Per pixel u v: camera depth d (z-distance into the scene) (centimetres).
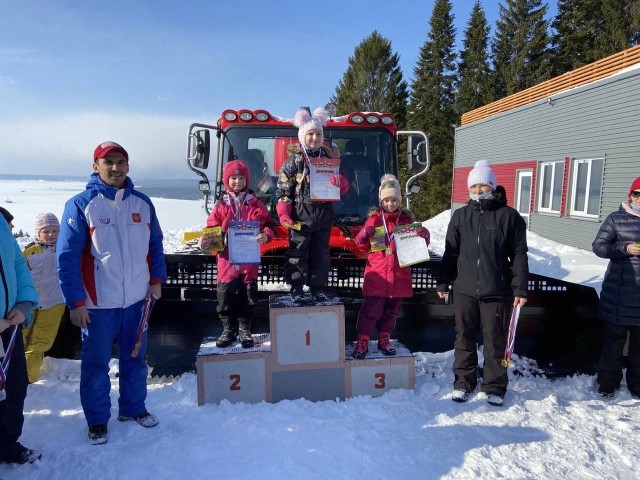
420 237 363
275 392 360
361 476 265
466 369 373
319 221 365
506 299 366
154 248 324
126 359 323
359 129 496
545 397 380
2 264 267
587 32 3588
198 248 471
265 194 487
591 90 1256
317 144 363
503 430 323
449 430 321
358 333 383
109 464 276
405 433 315
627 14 3219
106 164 298
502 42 3981
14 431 277
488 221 363
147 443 298
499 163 1819
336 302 368
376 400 361
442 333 440
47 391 372
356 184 492
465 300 370
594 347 438
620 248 368
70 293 286
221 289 373
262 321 430
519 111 1648
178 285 437
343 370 366
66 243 287
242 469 268
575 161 1341
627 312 369
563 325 439
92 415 302
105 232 297
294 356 359
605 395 385
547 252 885
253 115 489
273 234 379
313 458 280
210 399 355
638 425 332
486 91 3847
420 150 505
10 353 270
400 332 439
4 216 292
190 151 479
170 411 343
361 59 4772
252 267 373
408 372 375
